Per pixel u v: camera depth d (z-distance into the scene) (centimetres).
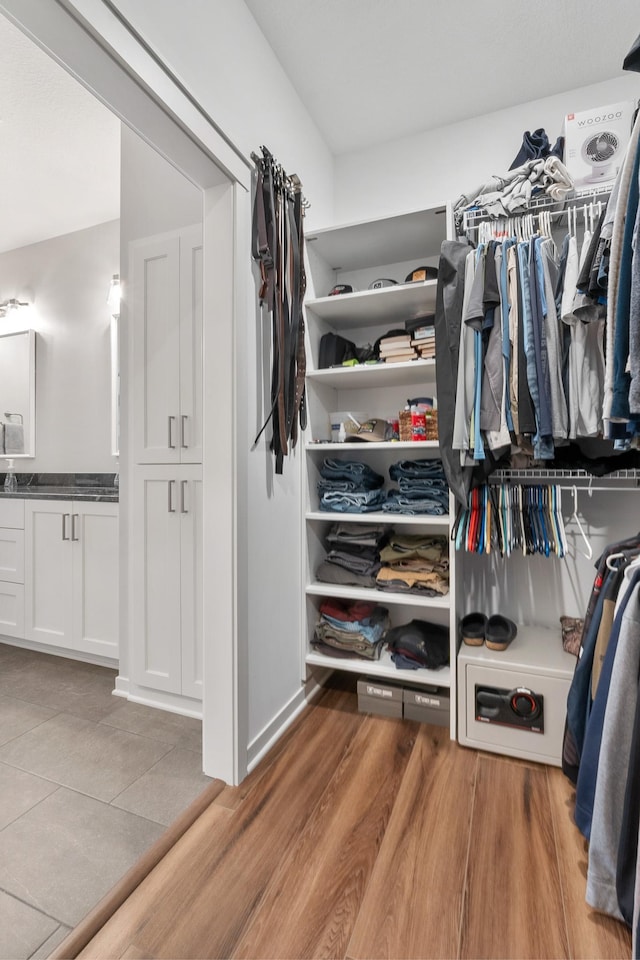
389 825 128
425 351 189
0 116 211
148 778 149
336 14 163
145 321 196
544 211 180
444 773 150
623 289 98
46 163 244
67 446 302
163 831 127
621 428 109
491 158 215
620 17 167
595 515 193
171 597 190
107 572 225
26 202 275
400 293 187
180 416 187
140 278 197
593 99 199
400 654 189
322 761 158
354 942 96
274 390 163
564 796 139
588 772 111
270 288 155
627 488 163
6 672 230
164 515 191
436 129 224
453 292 160
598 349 139
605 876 99
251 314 155
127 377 203
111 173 252
